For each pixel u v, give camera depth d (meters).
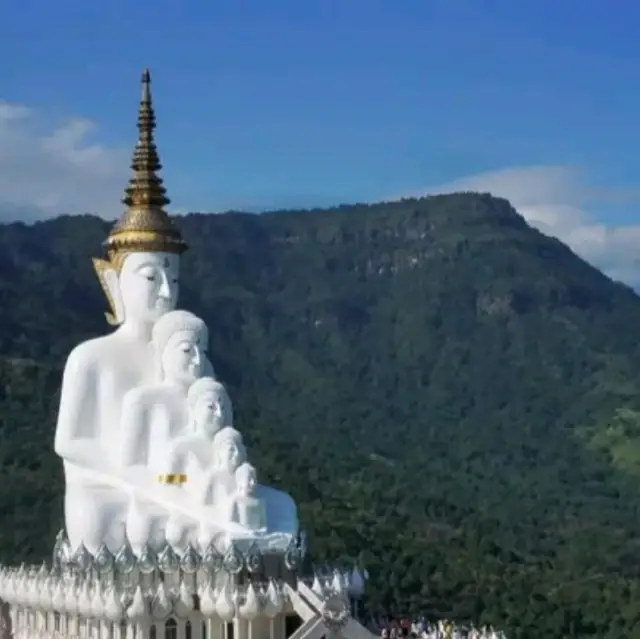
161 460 79.31
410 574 170.00
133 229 83.81
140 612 72.75
